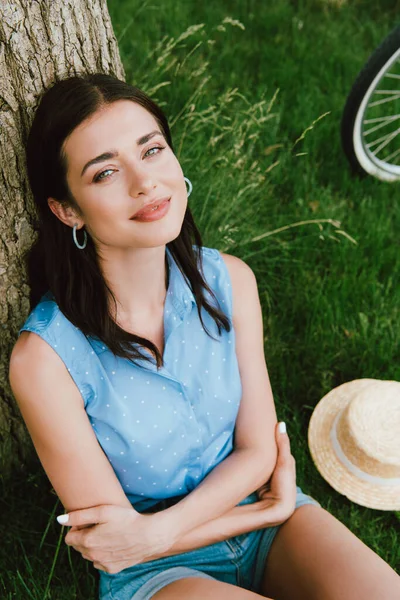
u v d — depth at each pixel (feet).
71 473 5.24
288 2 13.35
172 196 4.73
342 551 5.54
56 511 7.14
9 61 4.92
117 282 5.20
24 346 5.06
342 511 7.13
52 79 5.22
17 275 6.01
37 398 5.04
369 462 6.89
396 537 6.88
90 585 6.61
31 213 5.70
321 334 8.43
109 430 5.36
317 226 9.37
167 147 4.74
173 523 5.43
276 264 9.24
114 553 5.38
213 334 5.64
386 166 10.34
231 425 5.98
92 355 5.17
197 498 5.60
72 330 5.12
